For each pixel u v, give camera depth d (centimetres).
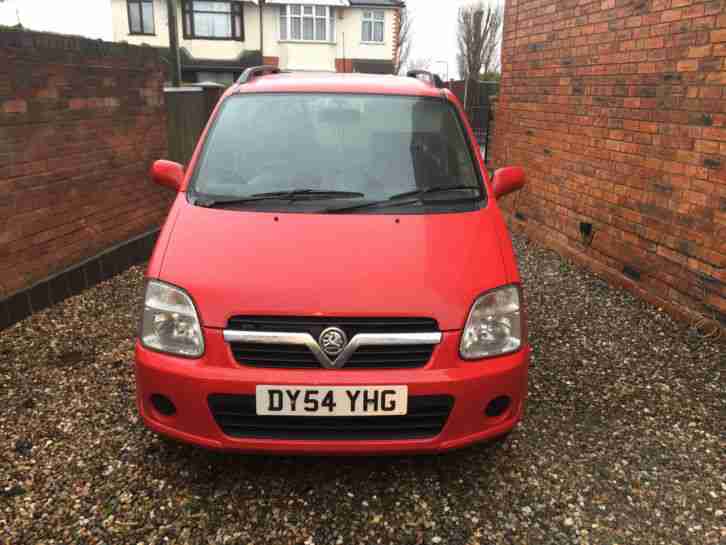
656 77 509
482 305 264
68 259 543
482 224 303
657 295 518
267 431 259
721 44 436
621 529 260
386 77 424
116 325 475
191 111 879
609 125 582
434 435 262
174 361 257
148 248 688
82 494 274
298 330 253
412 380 251
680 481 292
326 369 252
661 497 280
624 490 285
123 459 300
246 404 253
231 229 288
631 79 543
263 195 314
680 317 479
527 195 781
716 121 443
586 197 630
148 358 262
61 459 299
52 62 511
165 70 736
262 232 286
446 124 364
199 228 290
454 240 288
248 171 330
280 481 286
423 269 268
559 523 262
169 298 262
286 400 250
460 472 296
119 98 628
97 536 249
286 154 338
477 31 3434
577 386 384
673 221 495
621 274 568
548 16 698
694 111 465
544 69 714
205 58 3588
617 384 387
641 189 536
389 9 3722
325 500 274
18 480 283
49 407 349
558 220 696
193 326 256
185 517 261
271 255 271
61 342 440
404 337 252
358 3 3694
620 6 558
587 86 617
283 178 325
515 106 803
